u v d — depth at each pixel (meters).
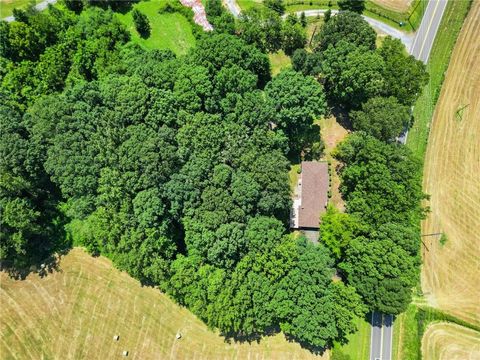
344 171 84.31
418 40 101.75
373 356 82.44
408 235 74.38
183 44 98.25
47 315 80.12
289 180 82.56
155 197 73.50
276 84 83.88
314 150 90.12
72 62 88.62
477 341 85.81
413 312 86.00
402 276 73.81
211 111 84.38
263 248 72.56
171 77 83.00
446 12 103.44
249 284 72.88
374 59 83.56
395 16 102.44
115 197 74.75
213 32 91.56
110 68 84.81
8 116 78.06
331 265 77.50
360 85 84.12
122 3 99.94
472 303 87.44
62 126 76.06
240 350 80.50
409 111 87.44
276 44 98.38
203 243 73.62
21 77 85.56
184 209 74.88
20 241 75.88
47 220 83.19
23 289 80.69
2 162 74.56
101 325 80.38
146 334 80.38
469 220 91.62
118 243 77.75
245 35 92.88
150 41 97.38
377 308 76.31
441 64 100.50
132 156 73.94
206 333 80.94
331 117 93.88
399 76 85.00
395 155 78.56
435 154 94.75
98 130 77.00
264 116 82.38
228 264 73.62
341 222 78.00
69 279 81.88
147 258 76.25
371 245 74.88
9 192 76.12
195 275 74.44
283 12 101.00
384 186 76.31
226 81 83.50
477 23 103.38
